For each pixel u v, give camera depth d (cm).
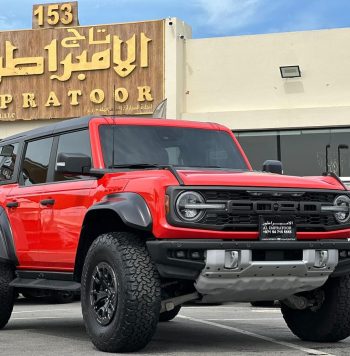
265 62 1931
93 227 645
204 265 568
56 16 2050
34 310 1107
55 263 689
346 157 1858
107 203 600
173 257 565
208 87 1964
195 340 692
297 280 600
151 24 1964
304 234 599
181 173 591
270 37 1930
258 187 588
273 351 611
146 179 589
